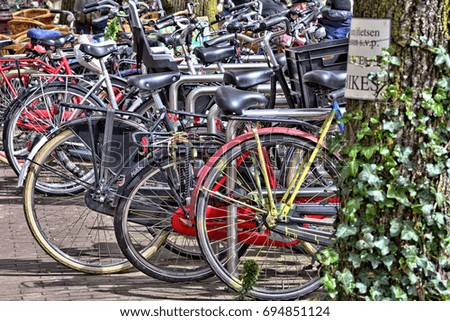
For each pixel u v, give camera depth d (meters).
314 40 8.95
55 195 6.42
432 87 3.92
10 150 7.64
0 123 8.18
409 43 3.88
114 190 5.63
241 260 5.42
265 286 5.36
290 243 5.33
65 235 6.11
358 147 4.00
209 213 5.23
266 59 6.79
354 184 4.00
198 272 5.60
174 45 7.34
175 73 5.64
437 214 3.98
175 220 5.43
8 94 8.25
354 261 4.04
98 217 6.38
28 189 5.76
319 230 5.20
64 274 5.82
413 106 3.93
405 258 3.98
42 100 7.59
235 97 5.12
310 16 7.98
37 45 8.27
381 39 3.93
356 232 4.02
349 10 9.20
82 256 5.87
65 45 8.97
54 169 5.81
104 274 5.82
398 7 3.89
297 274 5.43
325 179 5.24
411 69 3.91
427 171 3.96
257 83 5.39
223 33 7.84
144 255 5.56
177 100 6.23
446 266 4.03
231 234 5.25
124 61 8.12
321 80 5.05
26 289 5.51
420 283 4.02
